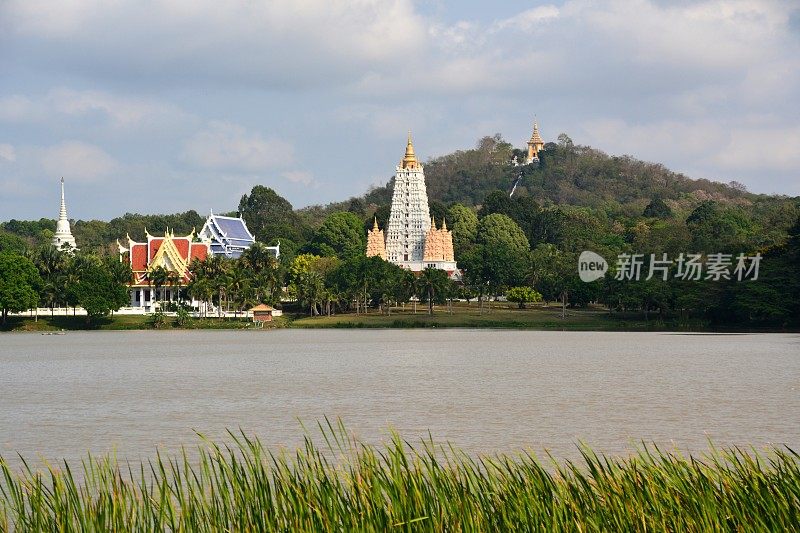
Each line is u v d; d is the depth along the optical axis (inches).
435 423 5812.0
